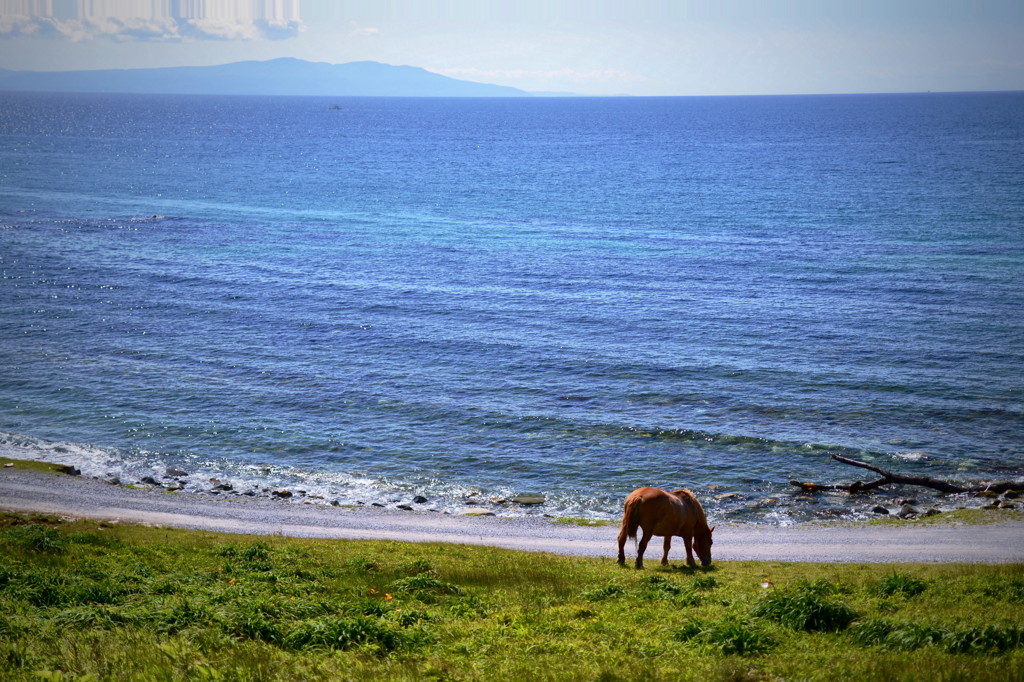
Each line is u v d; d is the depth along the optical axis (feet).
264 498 109.09
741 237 316.40
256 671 33.60
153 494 108.58
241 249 295.89
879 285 230.07
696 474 117.91
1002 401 142.00
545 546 90.99
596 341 181.98
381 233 334.44
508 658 37.70
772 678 35.01
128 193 442.50
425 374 161.38
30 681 31.17
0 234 309.42
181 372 162.50
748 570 71.67
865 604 50.42
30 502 101.40
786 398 145.89
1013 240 294.87
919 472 116.98
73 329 191.42
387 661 36.83
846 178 494.59
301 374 161.48
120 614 41.78
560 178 532.32
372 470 120.57
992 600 52.03
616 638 41.70
